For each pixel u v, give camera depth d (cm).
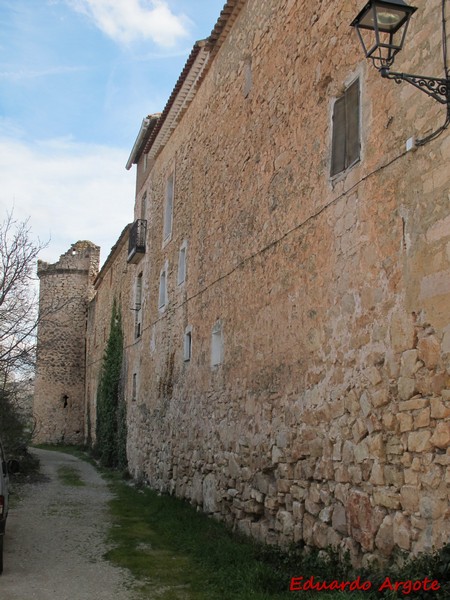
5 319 1265
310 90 750
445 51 486
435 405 471
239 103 1028
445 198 479
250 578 609
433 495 464
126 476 1817
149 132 1791
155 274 1673
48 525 989
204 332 1146
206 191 1201
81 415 3478
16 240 1378
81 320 3572
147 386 1677
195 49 1207
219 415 1016
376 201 577
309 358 696
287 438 738
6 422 1612
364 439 566
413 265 513
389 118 564
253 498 830
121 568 712
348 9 668
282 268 796
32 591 610
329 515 620
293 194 779
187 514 1049
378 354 555
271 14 906
